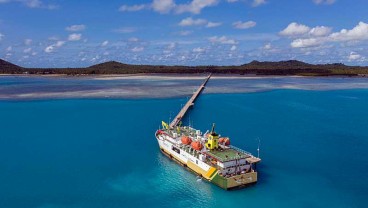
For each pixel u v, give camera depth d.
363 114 140.00
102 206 56.47
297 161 78.19
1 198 59.03
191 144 71.19
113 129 107.62
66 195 60.41
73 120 121.56
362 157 81.62
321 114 139.25
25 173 70.19
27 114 132.88
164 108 147.62
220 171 62.50
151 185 64.56
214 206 56.53
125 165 75.00
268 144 91.44
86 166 74.25
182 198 59.38
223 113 137.88
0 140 94.62
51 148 87.25
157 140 89.94
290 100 182.00
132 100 170.50
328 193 61.59
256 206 56.62
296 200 58.81
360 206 56.97
